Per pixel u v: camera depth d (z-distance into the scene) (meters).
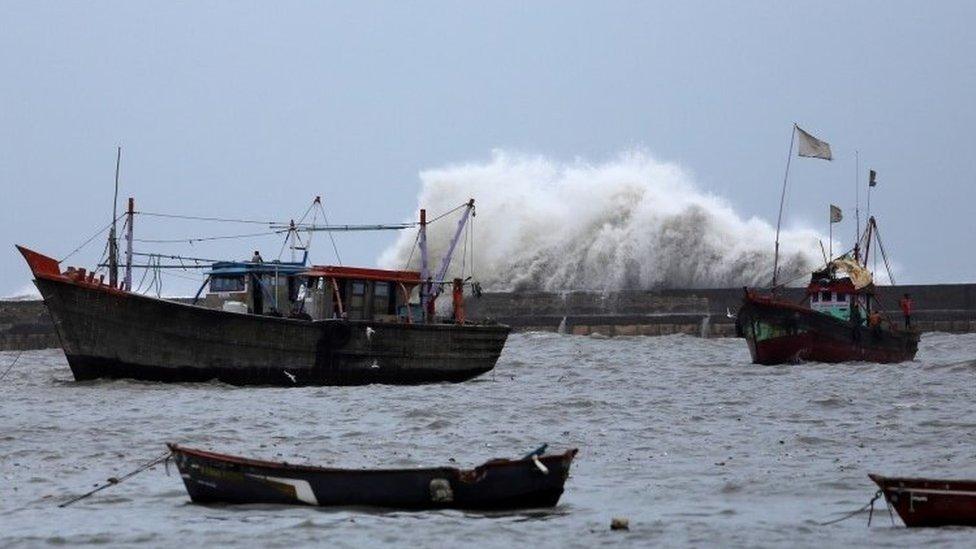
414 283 166.00
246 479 84.88
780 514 83.50
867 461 102.44
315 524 79.62
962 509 77.50
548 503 83.75
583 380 171.12
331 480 83.81
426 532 77.81
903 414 130.25
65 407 137.25
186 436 117.25
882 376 169.88
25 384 168.50
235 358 153.12
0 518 83.62
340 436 116.94
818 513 83.69
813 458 104.50
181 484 93.44
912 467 99.31
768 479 94.88
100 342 151.00
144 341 151.25
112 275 164.88
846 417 128.88
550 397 147.75
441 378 165.12
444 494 82.69
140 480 95.50
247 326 153.00
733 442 113.56
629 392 154.75
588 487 92.44
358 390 153.38
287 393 149.50
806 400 143.00
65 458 106.75
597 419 129.62
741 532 78.44
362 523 79.81
